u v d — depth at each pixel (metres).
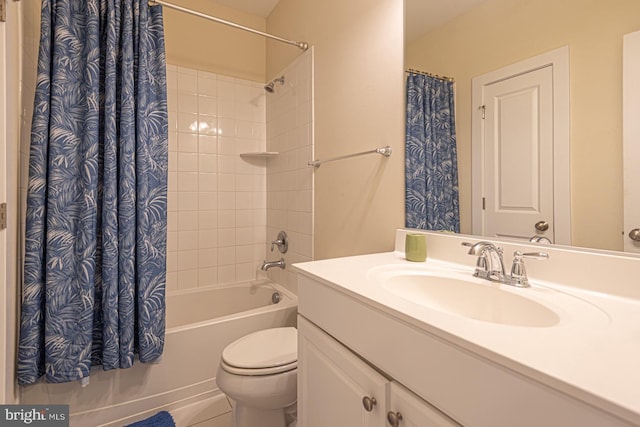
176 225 2.18
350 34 1.55
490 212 1.01
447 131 1.13
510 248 0.93
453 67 1.10
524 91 0.91
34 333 1.20
